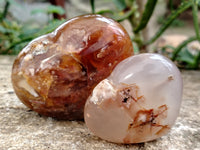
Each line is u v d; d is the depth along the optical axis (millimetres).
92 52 181
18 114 204
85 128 190
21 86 189
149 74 167
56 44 186
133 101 164
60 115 193
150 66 170
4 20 465
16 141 172
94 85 185
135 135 167
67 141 174
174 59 394
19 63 191
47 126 190
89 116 171
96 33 183
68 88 183
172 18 363
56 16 484
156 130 169
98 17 193
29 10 819
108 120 165
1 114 203
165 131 173
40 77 183
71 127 190
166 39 706
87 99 177
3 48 438
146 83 166
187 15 1247
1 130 183
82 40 182
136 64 172
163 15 1055
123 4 426
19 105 218
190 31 1060
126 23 636
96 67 183
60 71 182
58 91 183
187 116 215
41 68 183
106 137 170
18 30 482
